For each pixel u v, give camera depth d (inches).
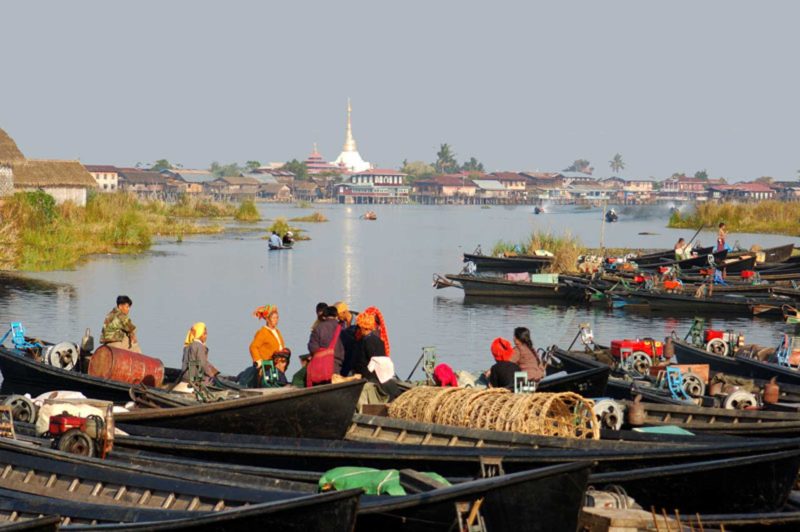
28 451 802.8
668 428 968.9
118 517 698.8
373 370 1035.3
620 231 6151.6
